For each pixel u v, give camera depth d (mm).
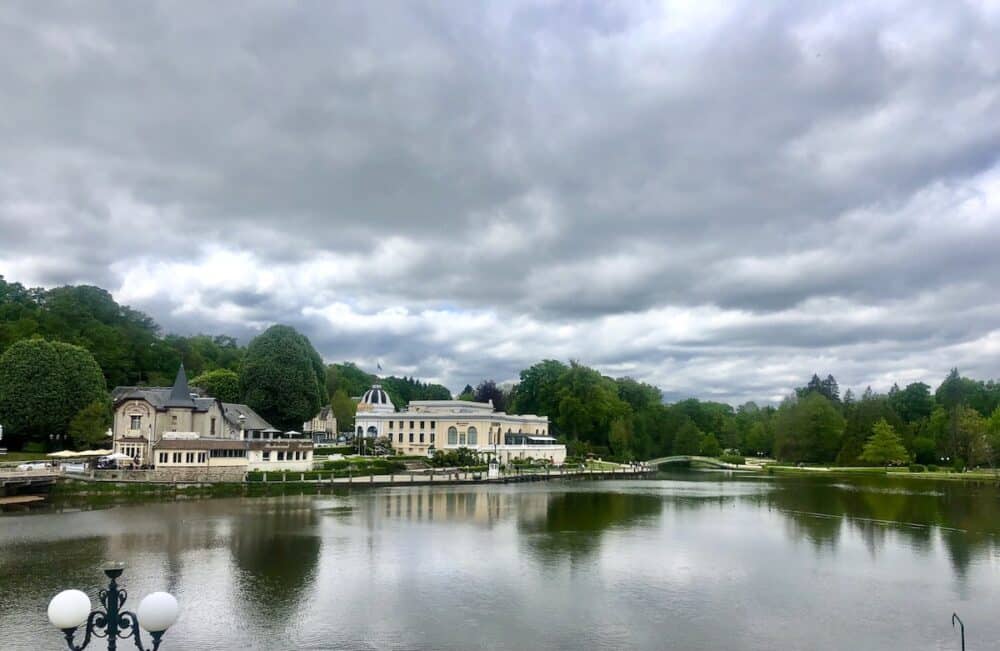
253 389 161875
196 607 47750
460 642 41750
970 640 43156
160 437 128625
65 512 88438
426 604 49094
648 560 63750
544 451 197625
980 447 179125
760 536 76938
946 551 69125
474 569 59344
